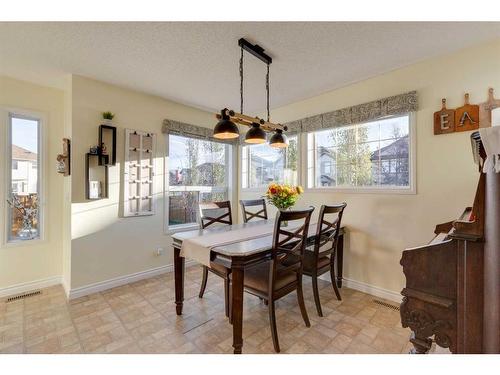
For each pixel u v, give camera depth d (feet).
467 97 6.80
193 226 11.94
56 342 5.96
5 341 5.99
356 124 9.25
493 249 3.02
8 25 5.85
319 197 10.16
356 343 5.93
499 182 2.94
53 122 9.54
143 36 6.33
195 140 12.52
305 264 7.51
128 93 9.82
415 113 7.68
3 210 8.54
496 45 6.41
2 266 8.50
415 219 7.68
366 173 9.12
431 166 7.38
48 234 9.41
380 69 8.12
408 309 3.99
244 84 9.32
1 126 8.48
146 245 10.32
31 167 9.21
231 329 6.54
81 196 8.64
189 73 8.44
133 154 9.91
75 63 7.73
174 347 5.80
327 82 9.12
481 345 3.23
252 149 13.65
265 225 8.89
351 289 9.07
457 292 3.50
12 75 8.54
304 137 10.73
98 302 8.06
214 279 10.02
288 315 7.27
